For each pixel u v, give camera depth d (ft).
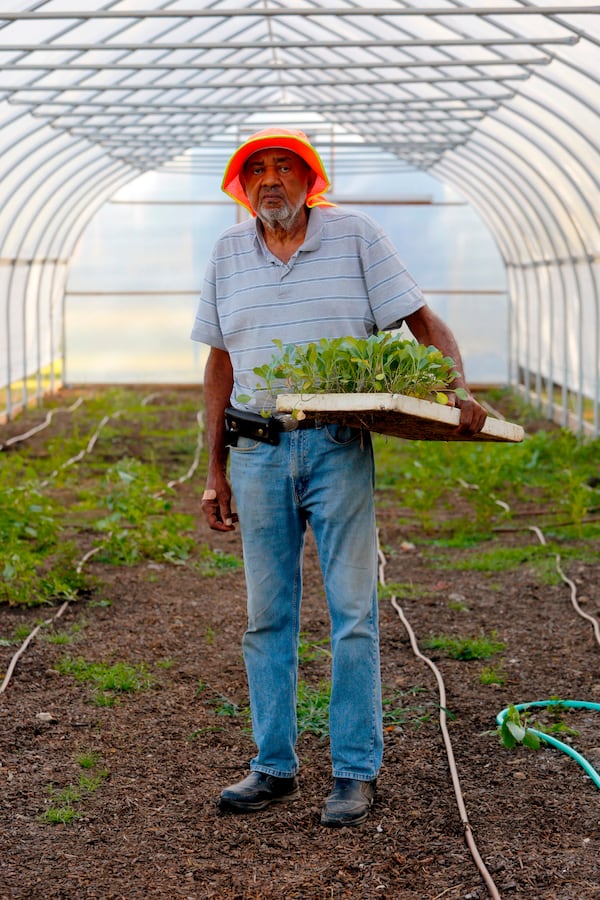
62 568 19.83
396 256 10.23
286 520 10.40
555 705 13.55
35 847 10.09
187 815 10.77
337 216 10.23
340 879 9.43
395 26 28.02
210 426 11.07
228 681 14.92
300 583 10.75
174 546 22.77
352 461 10.11
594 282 36.55
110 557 22.47
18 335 44.52
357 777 10.48
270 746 10.72
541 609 18.44
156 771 11.87
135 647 16.43
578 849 9.87
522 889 9.18
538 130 33.73
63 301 53.16
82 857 9.91
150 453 36.63
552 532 24.71
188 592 19.95
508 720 11.69
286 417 10.02
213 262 10.67
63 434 40.32
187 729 13.12
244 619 18.13
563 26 22.40
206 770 11.91
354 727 10.41
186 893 9.25
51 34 25.23
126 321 53.42
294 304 10.18
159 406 47.70
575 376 40.09
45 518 22.29
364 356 9.43
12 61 26.32
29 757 12.21
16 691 14.42
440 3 24.73
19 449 37.29
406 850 9.91
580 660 15.56
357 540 10.19
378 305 10.19
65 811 10.71
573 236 38.24
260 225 10.32
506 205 45.91
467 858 9.72
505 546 23.82
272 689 10.62
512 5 23.18
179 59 32.60
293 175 9.84
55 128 34.24
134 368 53.67
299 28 32.07
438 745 12.47
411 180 52.44
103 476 32.99
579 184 34.55
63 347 53.52
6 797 11.16
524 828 10.32
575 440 32.22
